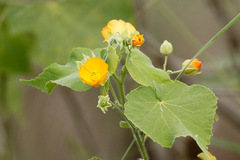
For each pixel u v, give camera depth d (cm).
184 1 131
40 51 95
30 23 95
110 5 95
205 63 124
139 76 65
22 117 106
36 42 94
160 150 113
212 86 110
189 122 63
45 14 95
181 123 62
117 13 95
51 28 95
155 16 124
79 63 64
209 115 63
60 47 95
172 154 113
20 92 102
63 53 95
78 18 95
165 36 128
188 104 63
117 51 65
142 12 97
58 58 95
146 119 62
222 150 130
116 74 67
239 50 111
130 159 131
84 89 65
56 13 95
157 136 62
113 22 67
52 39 95
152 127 62
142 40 65
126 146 132
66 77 66
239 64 111
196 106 63
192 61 70
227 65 112
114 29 67
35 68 118
